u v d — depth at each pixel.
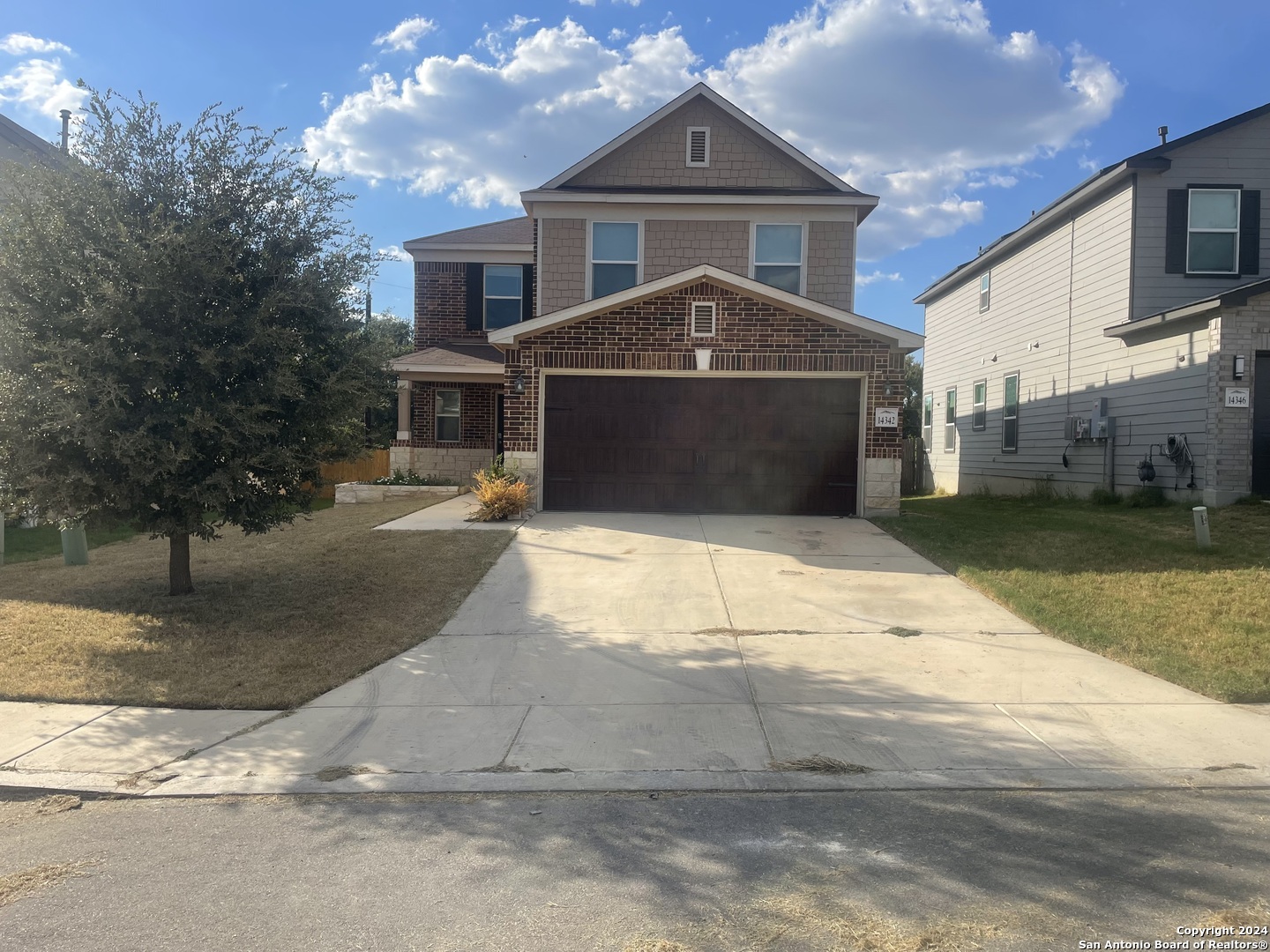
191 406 7.88
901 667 6.77
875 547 11.21
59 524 8.51
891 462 13.48
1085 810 4.41
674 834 4.19
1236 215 14.45
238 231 8.31
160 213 7.82
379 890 3.67
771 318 13.39
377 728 5.70
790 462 13.72
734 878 3.72
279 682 6.53
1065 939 3.19
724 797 4.65
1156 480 13.98
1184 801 4.51
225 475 7.80
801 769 4.98
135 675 6.69
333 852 4.06
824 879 3.70
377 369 9.38
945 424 24.77
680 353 13.45
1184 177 14.51
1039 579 9.02
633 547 11.20
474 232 21.73
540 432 13.80
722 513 13.77
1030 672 6.62
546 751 5.29
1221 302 12.16
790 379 13.70
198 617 8.28
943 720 5.68
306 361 8.74
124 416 7.45
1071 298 17.00
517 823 4.35
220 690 6.37
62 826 4.41
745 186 16.84
